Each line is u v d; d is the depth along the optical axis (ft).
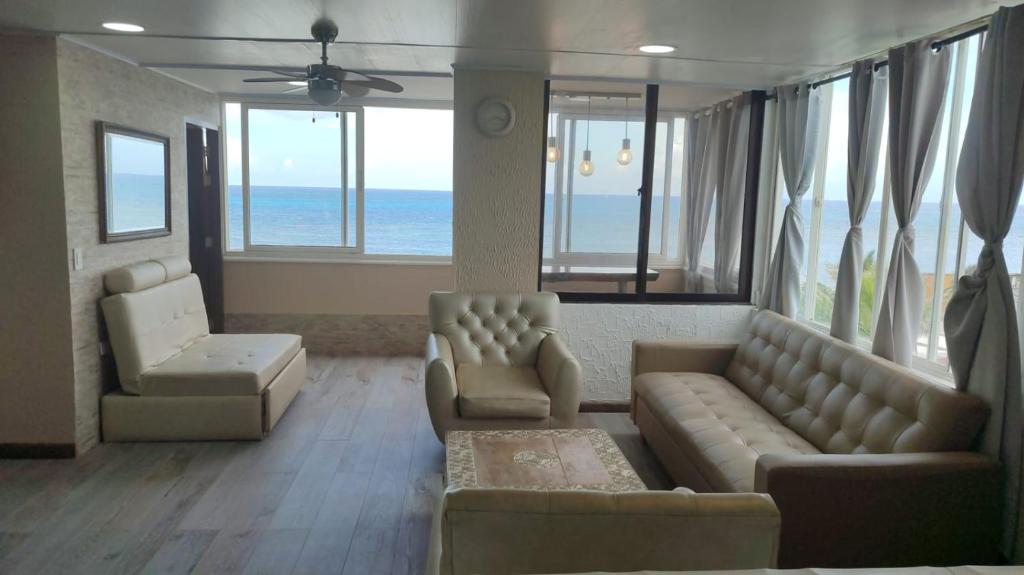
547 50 11.84
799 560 7.82
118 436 12.51
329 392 16.21
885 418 8.97
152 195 14.60
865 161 11.18
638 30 10.21
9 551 8.82
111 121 12.81
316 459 12.10
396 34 10.84
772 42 10.64
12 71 10.92
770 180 15.12
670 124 15.85
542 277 15.56
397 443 12.97
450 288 20.30
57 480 10.95
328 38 10.61
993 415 8.19
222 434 12.71
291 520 9.85
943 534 8.00
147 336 12.92
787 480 7.68
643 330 15.03
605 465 8.90
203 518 9.84
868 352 10.75
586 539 4.81
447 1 8.85
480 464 8.84
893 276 10.20
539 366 13.15
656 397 11.93
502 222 14.24
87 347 12.05
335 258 20.48
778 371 11.67
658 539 4.85
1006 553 8.25
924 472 7.82
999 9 8.17
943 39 9.61
